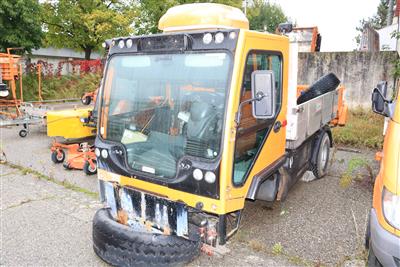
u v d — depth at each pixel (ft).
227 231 11.62
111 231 11.69
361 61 37.60
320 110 19.21
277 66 13.29
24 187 19.92
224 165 10.39
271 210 17.02
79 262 12.60
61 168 23.26
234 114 10.51
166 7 64.34
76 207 17.30
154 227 11.53
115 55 12.79
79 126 25.20
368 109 37.04
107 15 65.92
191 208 11.00
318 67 39.45
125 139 12.34
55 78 62.03
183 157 10.93
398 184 9.70
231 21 12.75
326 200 18.26
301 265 12.48
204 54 10.90
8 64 34.37
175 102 11.34
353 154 27.02
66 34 73.87
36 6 56.29
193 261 12.66
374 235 10.11
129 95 12.34
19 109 35.81
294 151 15.78
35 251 13.30
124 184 12.40
